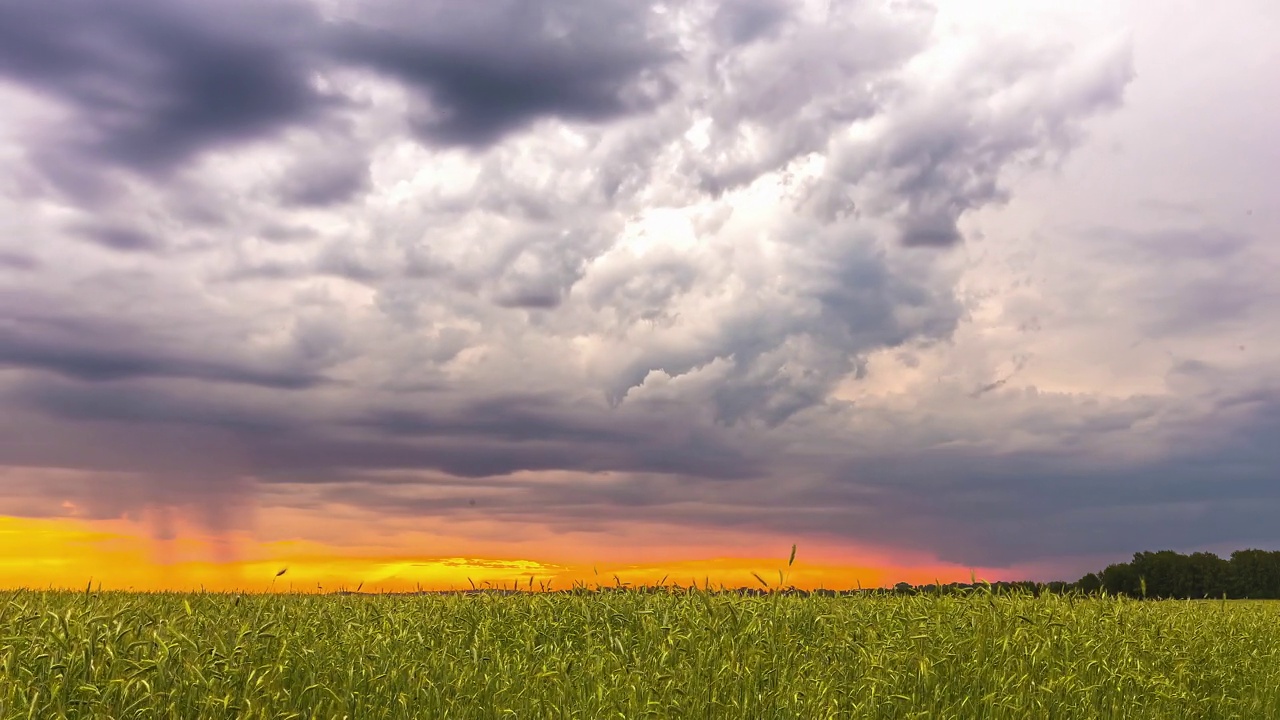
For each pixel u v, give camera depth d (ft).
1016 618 31.65
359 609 30.94
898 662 26.45
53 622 22.72
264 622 27.07
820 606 34.83
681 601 32.60
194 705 19.03
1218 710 29.27
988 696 24.25
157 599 33.40
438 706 20.74
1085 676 28.68
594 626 30.76
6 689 18.13
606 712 20.99
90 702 18.03
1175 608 41.52
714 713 21.50
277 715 18.71
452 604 34.24
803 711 22.29
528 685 22.56
